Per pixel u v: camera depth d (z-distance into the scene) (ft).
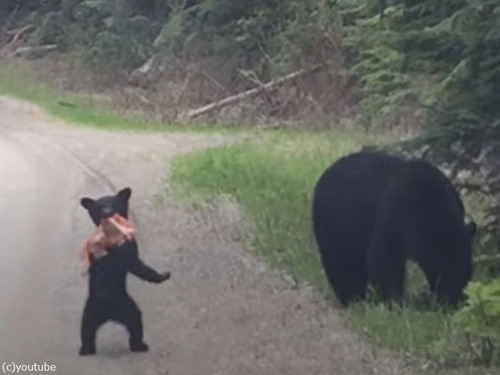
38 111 105.70
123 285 30.25
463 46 39.09
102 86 126.93
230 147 78.18
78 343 31.81
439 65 40.19
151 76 118.93
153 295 37.27
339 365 29.53
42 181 64.54
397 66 43.93
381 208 34.30
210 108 106.11
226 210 53.62
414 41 40.11
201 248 45.21
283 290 37.83
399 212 33.99
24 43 149.79
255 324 33.68
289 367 29.43
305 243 44.32
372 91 79.71
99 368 29.37
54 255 44.09
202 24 116.37
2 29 155.84
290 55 105.91
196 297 37.01
